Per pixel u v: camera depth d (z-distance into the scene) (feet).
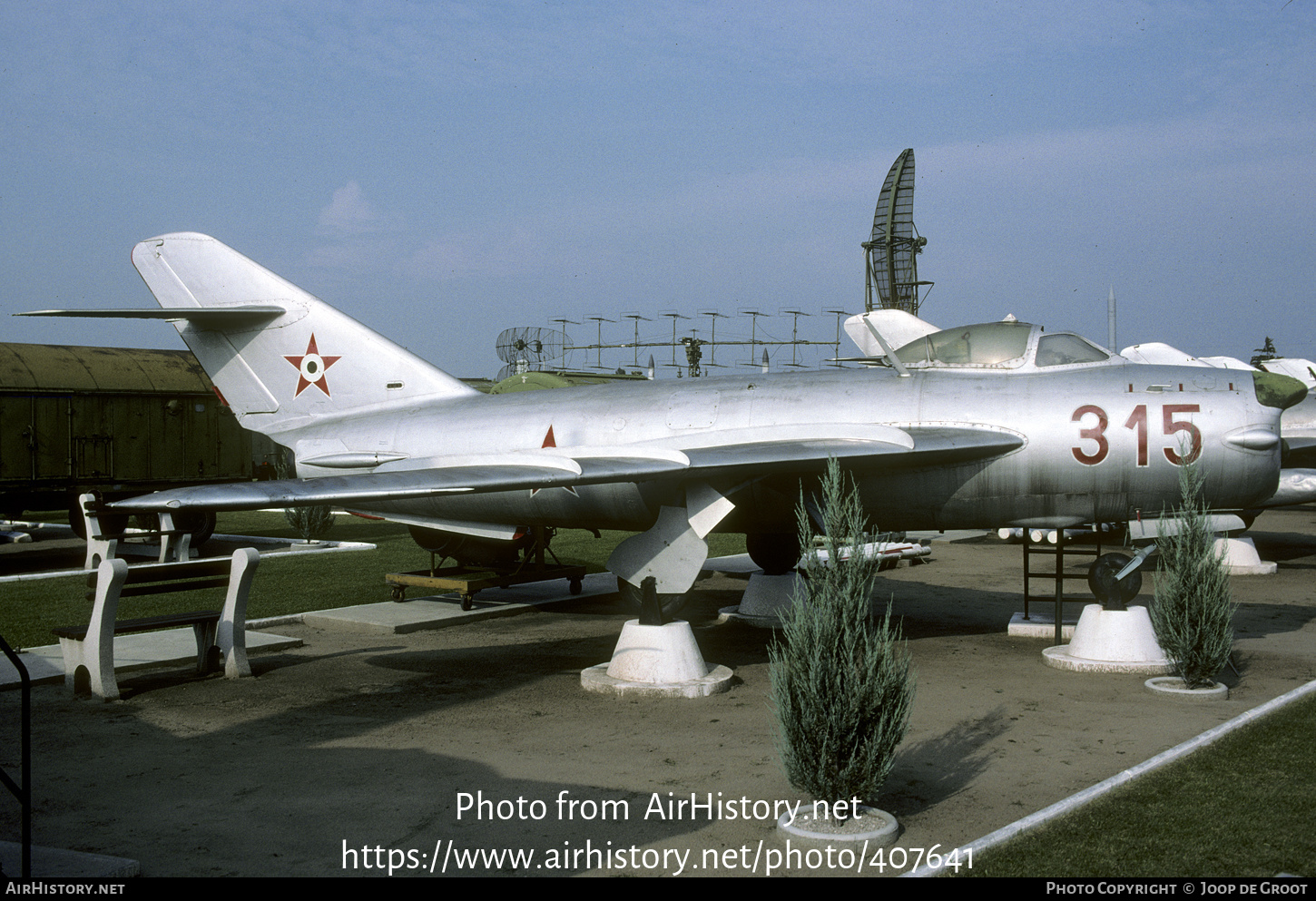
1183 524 29.07
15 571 59.93
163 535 63.05
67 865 16.69
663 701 28.55
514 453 30.94
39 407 64.34
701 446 35.09
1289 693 27.45
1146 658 31.86
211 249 47.21
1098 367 36.04
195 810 19.84
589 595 48.37
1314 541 73.87
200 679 31.73
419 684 30.96
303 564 61.57
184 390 71.97
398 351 45.57
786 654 19.16
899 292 110.01
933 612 44.27
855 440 33.91
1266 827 17.70
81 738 25.13
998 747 23.71
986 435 34.37
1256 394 34.04
